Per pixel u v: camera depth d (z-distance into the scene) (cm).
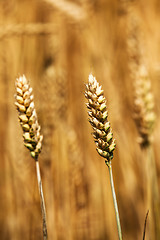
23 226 131
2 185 136
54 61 135
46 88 119
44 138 118
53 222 116
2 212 134
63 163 120
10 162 136
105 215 136
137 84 98
